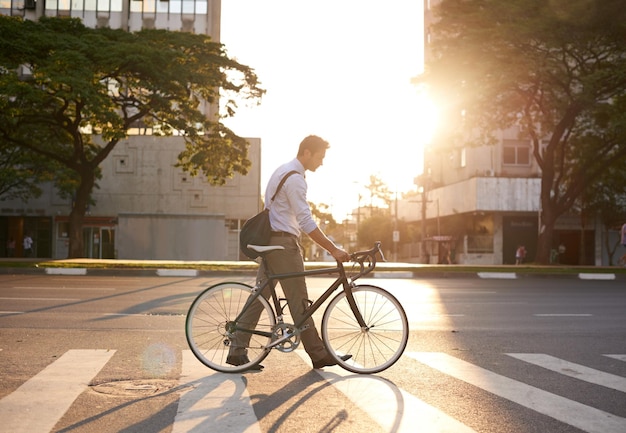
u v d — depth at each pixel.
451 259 55.34
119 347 7.56
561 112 31.25
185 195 49.16
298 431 4.27
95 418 4.55
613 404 5.15
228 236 49.09
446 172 57.59
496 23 28.67
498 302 13.97
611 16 26.44
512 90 30.75
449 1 29.39
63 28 28.73
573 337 8.92
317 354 6.32
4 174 41.09
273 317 6.23
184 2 54.88
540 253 32.31
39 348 7.42
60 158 30.55
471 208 49.88
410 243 68.44
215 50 30.00
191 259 36.91
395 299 6.36
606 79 28.22
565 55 28.66
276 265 6.23
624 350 7.87
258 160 49.44
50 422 4.44
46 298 13.27
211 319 6.27
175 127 28.64
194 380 5.84
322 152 6.39
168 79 27.58
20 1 53.81
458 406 5.00
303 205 6.20
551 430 4.39
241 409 4.82
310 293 8.76
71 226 30.61
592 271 26.94
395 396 5.29
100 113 25.81
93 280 19.36
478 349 7.82
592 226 51.44
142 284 17.77
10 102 26.53
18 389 5.39
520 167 51.09
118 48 26.77
